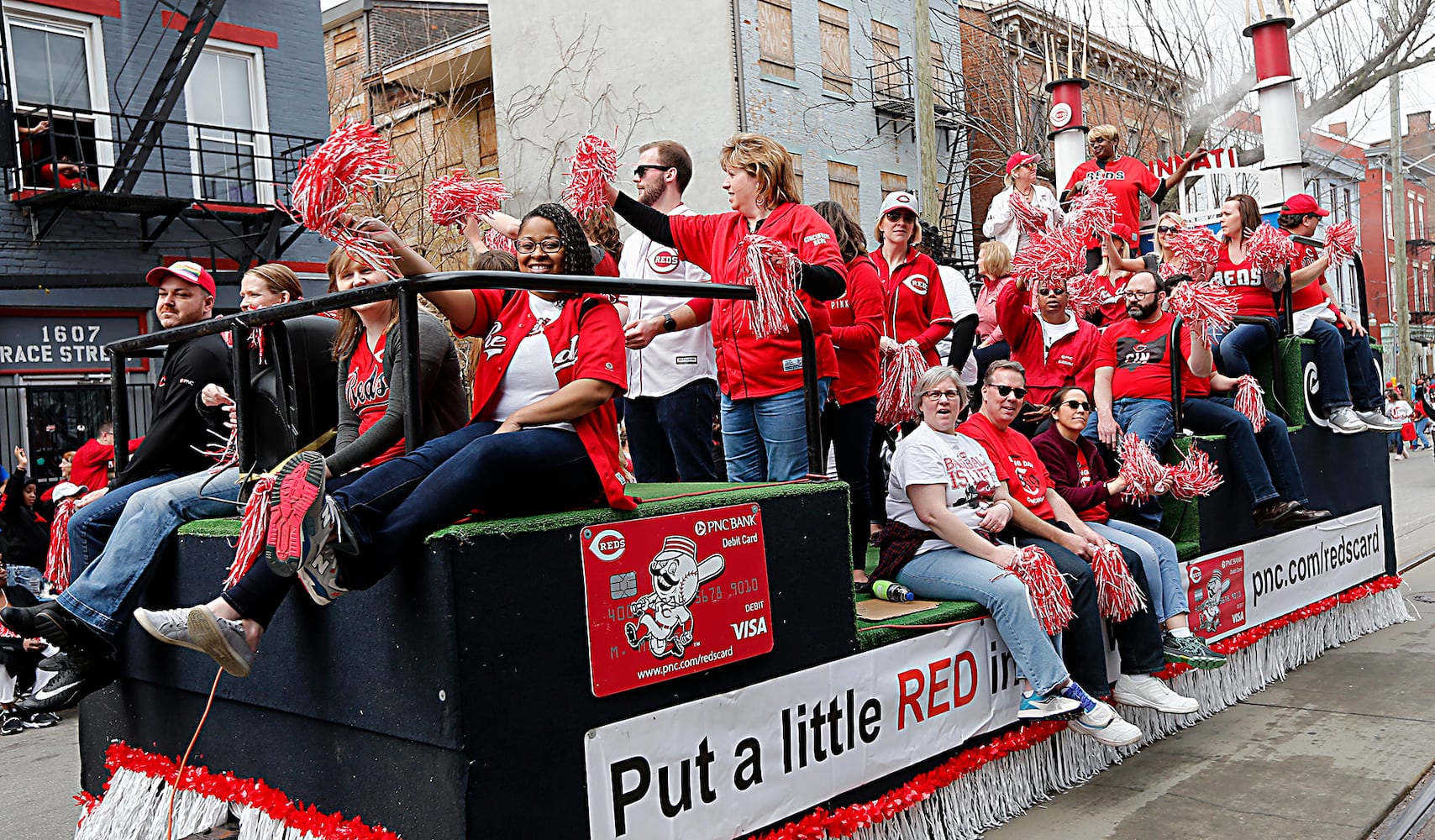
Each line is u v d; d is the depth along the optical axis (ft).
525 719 8.93
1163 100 59.52
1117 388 19.45
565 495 9.75
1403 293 90.89
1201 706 18.04
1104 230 21.93
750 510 10.84
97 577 11.27
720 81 56.08
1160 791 14.61
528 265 10.30
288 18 43.21
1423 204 148.97
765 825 10.86
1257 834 13.01
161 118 36.88
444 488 8.85
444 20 74.54
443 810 8.75
